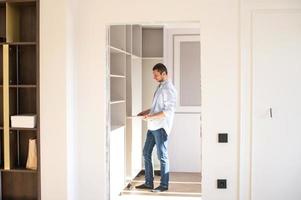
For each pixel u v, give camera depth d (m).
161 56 5.21
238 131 3.36
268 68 3.32
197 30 5.11
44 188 3.40
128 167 4.62
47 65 3.36
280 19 3.30
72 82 3.46
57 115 3.36
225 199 3.40
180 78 5.16
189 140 5.20
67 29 3.34
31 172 3.47
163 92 4.19
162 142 4.29
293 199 3.34
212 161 3.40
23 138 3.61
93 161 3.54
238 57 3.34
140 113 4.83
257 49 3.32
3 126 3.45
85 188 3.56
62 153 3.36
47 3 3.34
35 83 3.55
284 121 3.33
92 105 3.52
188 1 3.38
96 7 3.50
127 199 4.08
